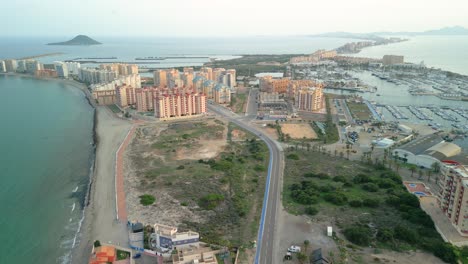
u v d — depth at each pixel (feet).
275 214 522.06
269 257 419.95
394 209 531.91
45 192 631.56
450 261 402.52
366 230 463.42
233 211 531.09
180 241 437.17
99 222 520.42
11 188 644.27
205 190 602.85
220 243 441.27
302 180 647.15
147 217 522.88
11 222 536.83
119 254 440.45
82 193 627.46
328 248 435.12
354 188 610.24
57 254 460.14
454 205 469.16
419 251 426.10
